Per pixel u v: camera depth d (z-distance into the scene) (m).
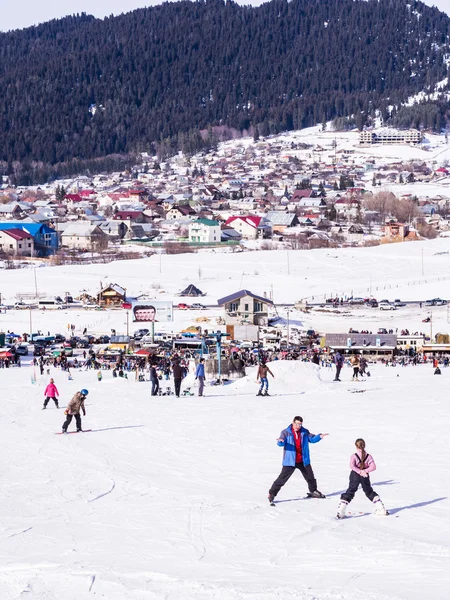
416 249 188.50
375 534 15.93
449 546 14.91
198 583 13.22
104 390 46.22
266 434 29.20
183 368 54.97
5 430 31.66
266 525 17.05
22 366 80.69
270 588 12.84
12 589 13.42
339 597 12.30
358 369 49.91
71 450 27.25
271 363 47.38
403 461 23.61
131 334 105.88
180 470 23.83
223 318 114.06
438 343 94.88
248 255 183.25
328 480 21.73
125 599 12.71
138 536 16.70
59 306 129.12
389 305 126.69
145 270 167.00
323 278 156.50
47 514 18.95
